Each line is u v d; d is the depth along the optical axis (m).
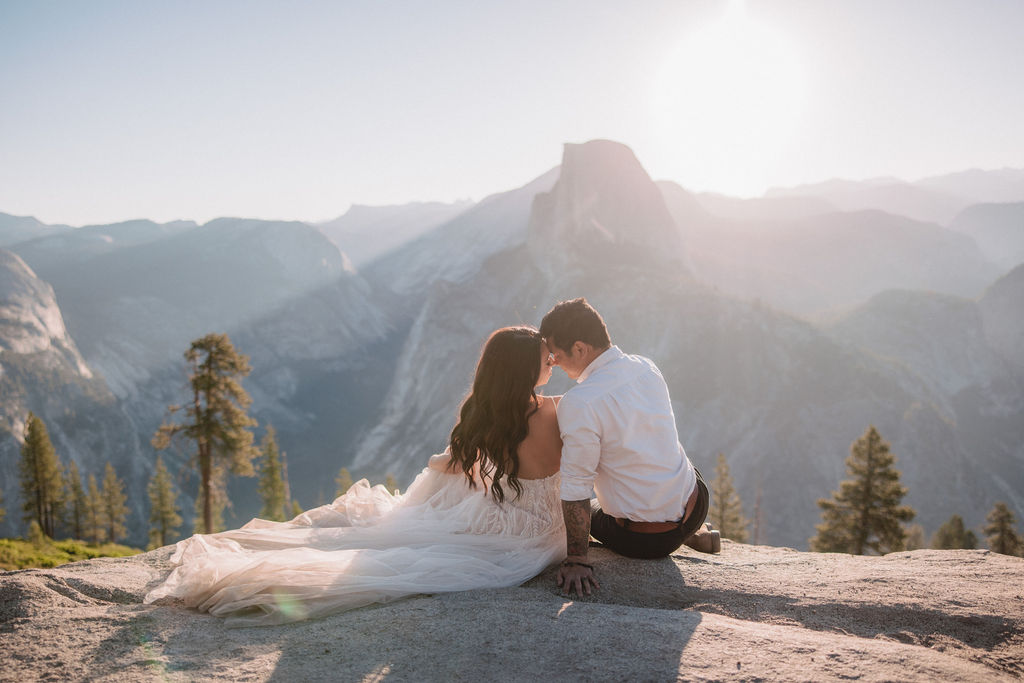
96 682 2.15
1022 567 3.79
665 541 3.67
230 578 2.91
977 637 2.74
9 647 2.44
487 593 3.15
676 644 2.46
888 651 2.38
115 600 3.13
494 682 2.18
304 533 3.73
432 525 3.73
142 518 127.75
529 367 3.49
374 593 3.04
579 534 3.36
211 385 27.84
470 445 3.59
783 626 2.89
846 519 31.92
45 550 21.03
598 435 3.38
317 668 2.29
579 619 2.73
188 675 2.22
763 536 110.50
